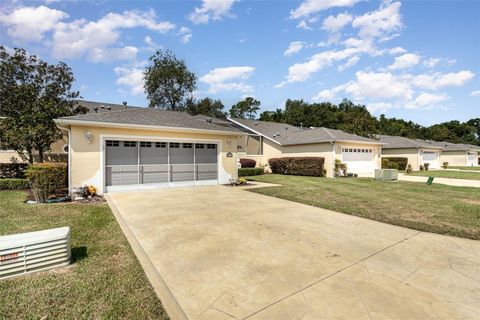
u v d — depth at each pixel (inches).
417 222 260.8
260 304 119.0
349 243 201.2
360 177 762.2
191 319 109.0
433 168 1280.8
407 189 494.0
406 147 1162.6
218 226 242.4
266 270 153.6
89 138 407.8
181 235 216.1
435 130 2349.9
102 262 163.3
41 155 574.6
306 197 399.5
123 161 451.8
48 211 294.5
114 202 352.8
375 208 323.6
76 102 679.1
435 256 177.6
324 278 143.9
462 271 155.3
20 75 595.2
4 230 219.1
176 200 370.3
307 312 112.7
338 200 376.2
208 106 1978.3
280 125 1158.3
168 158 500.1
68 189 405.7
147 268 156.2
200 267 157.6
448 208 324.2
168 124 494.9
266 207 329.1
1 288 130.8
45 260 150.9
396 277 146.4
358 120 1262.3
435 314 112.6
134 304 119.5
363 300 122.3
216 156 566.6
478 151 1718.8
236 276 146.2
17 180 479.8
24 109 560.1
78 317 109.7
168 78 1467.8
